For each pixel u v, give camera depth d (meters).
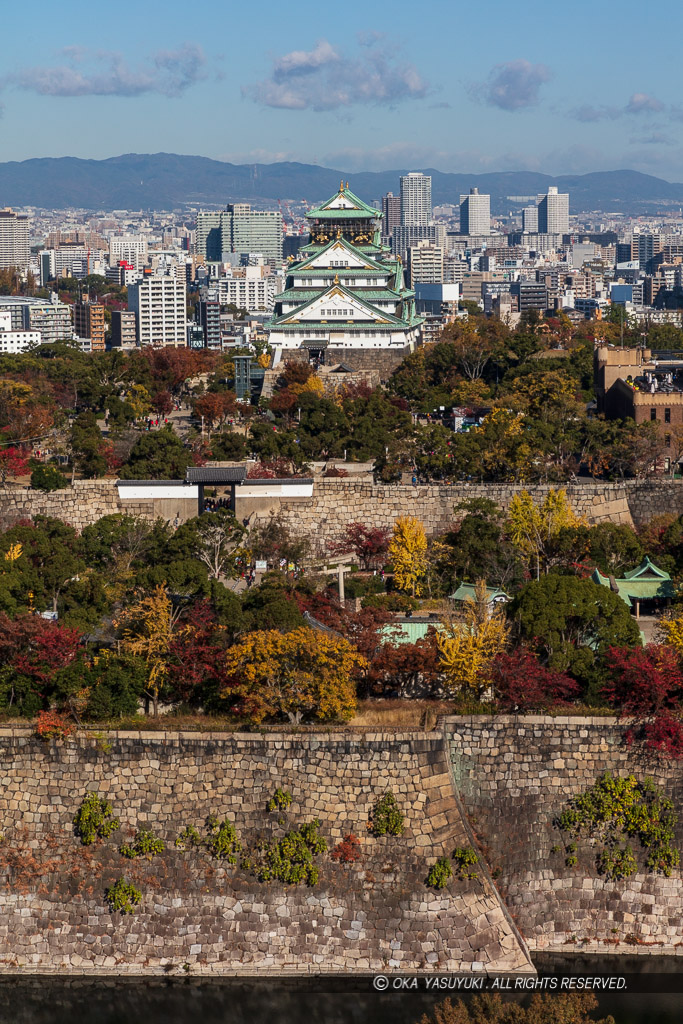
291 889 127.00
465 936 125.75
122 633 153.38
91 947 126.75
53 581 178.50
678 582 188.38
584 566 198.75
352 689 136.75
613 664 138.00
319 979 124.56
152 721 134.88
